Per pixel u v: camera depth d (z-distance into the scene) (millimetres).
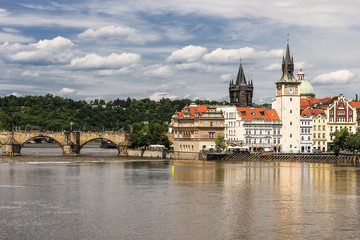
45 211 120562
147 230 103875
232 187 158375
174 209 123000
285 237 100062
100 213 118500
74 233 101688
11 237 99125
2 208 123875
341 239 99125
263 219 113375
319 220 112875
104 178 182750
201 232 102688
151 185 163000
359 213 120000
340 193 147750
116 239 97938
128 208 124062
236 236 100250
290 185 163375
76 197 139250
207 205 127938
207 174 195000
